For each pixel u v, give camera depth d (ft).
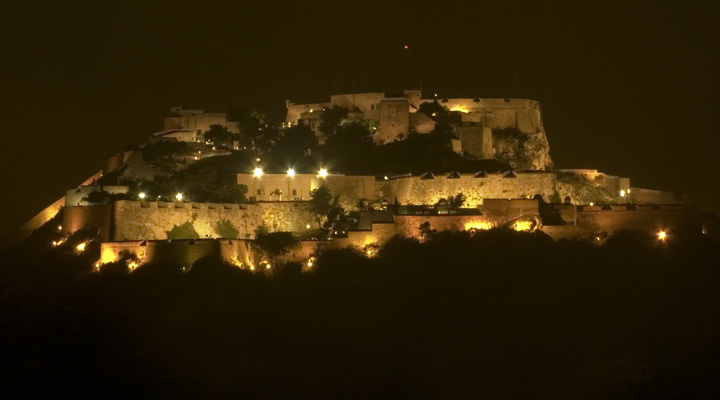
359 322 505.25
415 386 463.83
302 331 497.05
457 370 475.72
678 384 460.14
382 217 579.48
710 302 515.50
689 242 563.89
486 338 496.23
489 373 472.44
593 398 452.35
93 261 540.11
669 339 492.13
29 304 512.63
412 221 559.79
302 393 455.63
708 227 577.84
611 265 543.80
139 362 471.21
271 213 592.60
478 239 557.74
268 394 453.99
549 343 488.44
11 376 459.73
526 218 564.30
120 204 543.80
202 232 565.94
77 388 455.22
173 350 479.00
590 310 514.68
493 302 518.78
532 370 473.26
